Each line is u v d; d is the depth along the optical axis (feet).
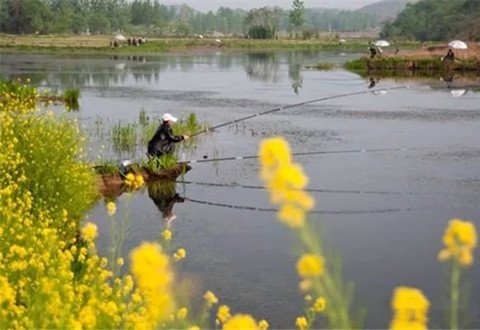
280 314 25.96
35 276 21.43
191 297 27.14
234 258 32.22
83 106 90.79
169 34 563.48
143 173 47.96
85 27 517.14
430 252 32.89
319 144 63.21
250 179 49.21
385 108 89.86
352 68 168.04
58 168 35.78
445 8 442.50
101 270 21.63
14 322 16.60
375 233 35.94
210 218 39.22
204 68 175.01
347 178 49.11
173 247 33.78
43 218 29.81
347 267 30.66
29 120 39.09
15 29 426.92
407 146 61.82
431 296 27.48
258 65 188.34
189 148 60.85
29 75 140.46
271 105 94.58
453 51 172.55
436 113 83.97
